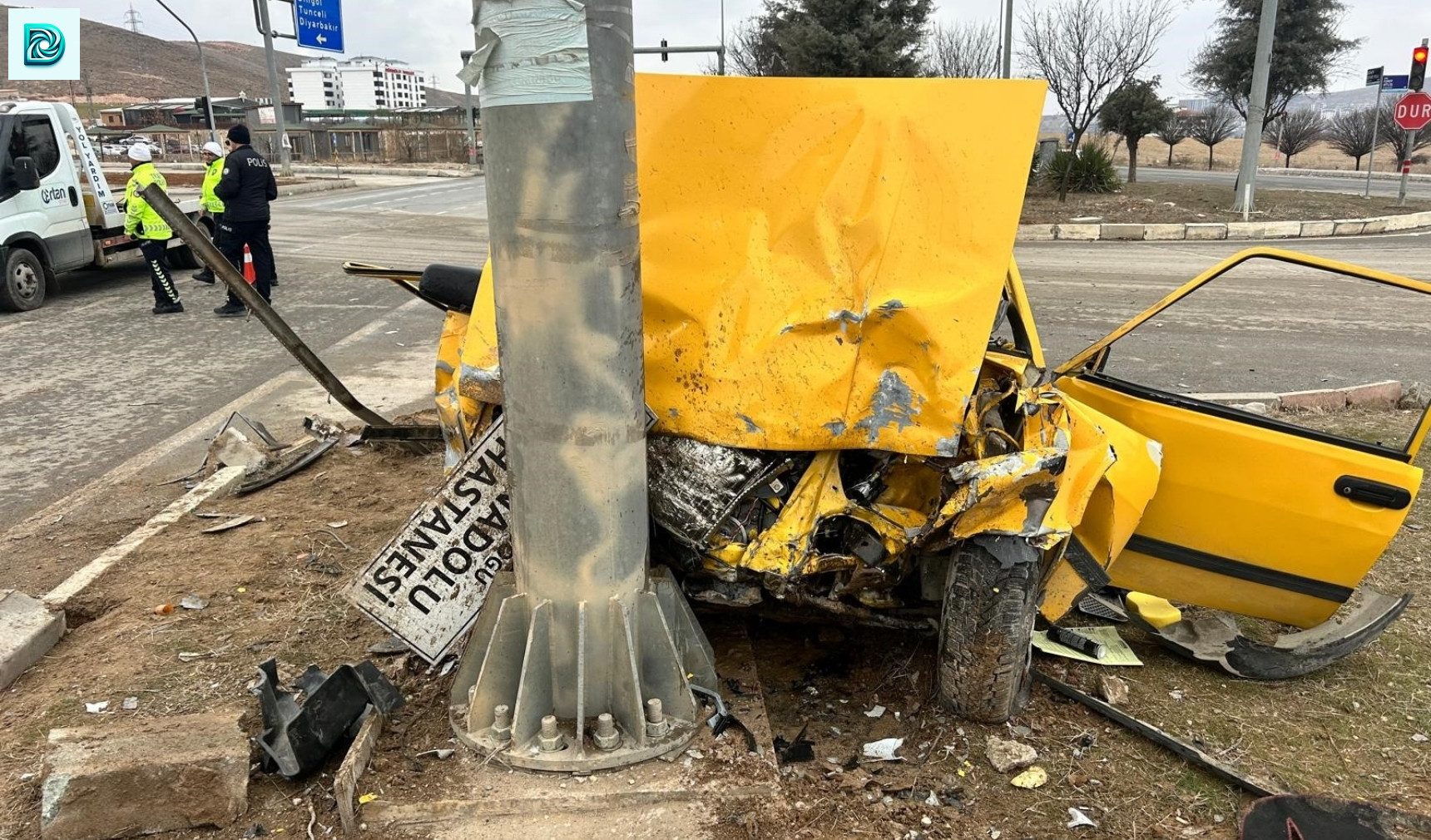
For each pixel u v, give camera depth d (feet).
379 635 11.81
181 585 13.17
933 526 9.32
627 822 8.48
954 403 9.05
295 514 15.80
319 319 32.89
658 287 9.43
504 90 7.73
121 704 10.34
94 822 8.30
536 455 8.45
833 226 9.34
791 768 9.59
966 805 9.12
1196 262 48.03
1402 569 14.82
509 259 8.10
